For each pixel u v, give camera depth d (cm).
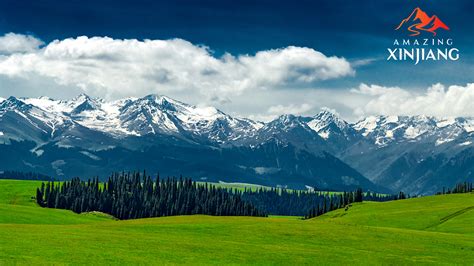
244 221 11938
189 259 7256
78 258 6738
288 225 11231
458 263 8144
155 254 7431
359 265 7619
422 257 8531
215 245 8581
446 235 11131
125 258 6981
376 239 10050
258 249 8412
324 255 8206
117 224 11219
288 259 7731
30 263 6231
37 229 9456
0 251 6794
